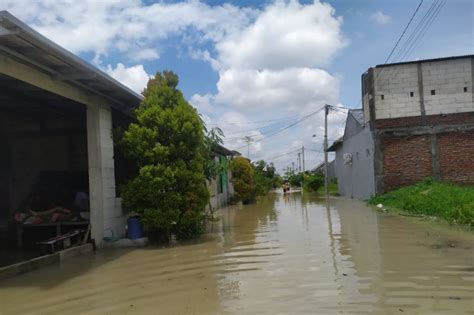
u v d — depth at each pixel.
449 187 17.08
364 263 7.79
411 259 7.91
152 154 11.63
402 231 11.33
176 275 7.75
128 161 13.05
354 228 12.48
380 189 21.14
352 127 27.09
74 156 14.23
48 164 14.23
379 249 9.03
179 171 11.69
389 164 21.09
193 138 12.16
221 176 26.55
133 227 11.66
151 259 9.43
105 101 11.86
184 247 10.84
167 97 12.41
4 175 13.87
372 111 21.30
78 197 12.89
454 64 20.64
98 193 11.27
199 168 12.34
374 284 6.36
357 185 26.25
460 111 20.50
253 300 5.92
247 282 6.91
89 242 11.06
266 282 6.83
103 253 10.50
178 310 5.69
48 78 9.34
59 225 11.79
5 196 13.77
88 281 7.61
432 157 20.62
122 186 12.12
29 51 8.04
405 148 20.94
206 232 13.53
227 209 23.69
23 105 12.72
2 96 11.39
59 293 6.89
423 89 20.83
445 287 6.05
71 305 6.21
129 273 8.13
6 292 7.05
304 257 8.62
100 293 6.78
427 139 20.70
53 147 14.30
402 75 21.03
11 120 14.16
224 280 7.15
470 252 8.27
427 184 19.52
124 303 6.17
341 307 5.38
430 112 20.73
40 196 13.27
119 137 12.38
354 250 9.07
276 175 66.88
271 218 17.17
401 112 21.02
